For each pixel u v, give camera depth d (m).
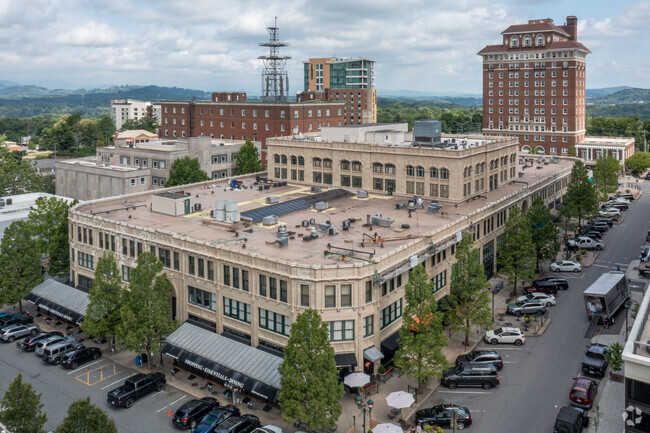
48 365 63.72
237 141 164.25
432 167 91.50
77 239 79.69
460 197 89.81
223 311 63.75
